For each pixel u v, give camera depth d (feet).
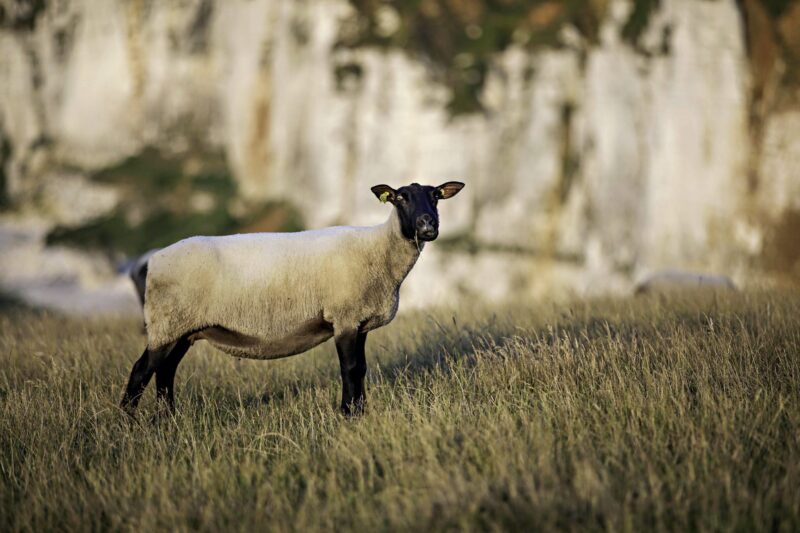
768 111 203.72
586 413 27.84
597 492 21.84
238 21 234.99
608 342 33.76
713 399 27.45
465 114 192.54
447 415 28.43
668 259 191.42
